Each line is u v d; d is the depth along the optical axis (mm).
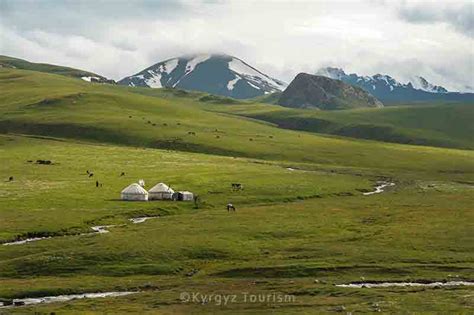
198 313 70875
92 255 100562
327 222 132500
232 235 118000
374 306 71562
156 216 144875
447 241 112938
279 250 107250
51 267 95812
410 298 75750
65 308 73625
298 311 70312
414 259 99312
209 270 95625
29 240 115375
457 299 75000
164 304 75125
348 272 92500
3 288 84062
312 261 98312
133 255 101625
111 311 71812
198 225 128125
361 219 136875
